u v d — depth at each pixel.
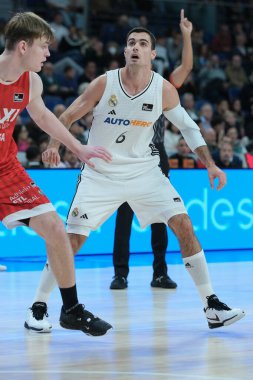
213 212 13.28
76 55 18.75
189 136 7.13
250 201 13.70
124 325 6.90
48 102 16.80
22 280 9.76
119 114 6.91
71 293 6.16
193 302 8.20
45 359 5.56
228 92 19.69
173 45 20.16
